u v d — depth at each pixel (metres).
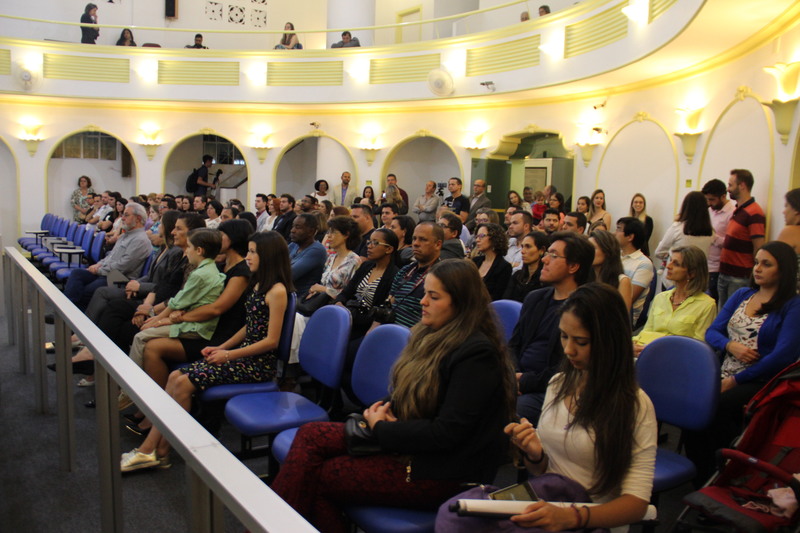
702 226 4.71
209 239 3.38
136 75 10.98
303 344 2.95
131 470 2.77
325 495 1.91
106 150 12.09
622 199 7.47
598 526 1.54
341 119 11.01
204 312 3.26
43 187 11.27
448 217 4.38
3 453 2.93
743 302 2.94
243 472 1.21
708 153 5.92
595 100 7.98
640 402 1.69
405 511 1.86
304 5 13.62
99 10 11.92
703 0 4.33
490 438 1.87
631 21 6.26
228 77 10.94
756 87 5.06
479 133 9.64
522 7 9.09
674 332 3.19
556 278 2.62
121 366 1.83
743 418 2.67
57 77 10.87
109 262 5.37
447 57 9.39
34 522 2.36
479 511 1.49
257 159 11.45
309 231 4.42
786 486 2.09
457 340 1.91
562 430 1.77
